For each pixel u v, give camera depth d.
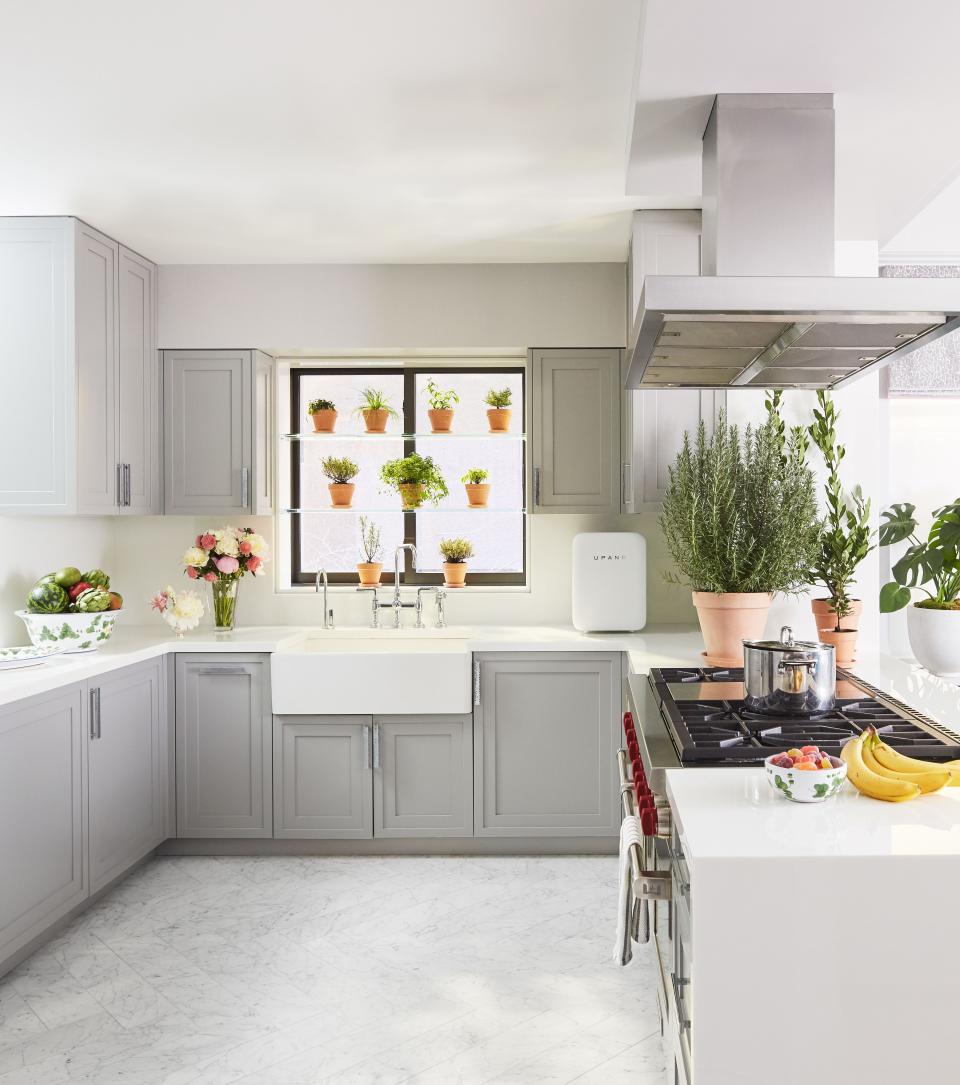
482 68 2.24
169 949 2.80
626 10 1.98
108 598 3.30
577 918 3.00
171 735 3.62
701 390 3.54
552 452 3.88
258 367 3.96
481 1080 2.12
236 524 4.21
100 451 3.44
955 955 1.31
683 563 3.05
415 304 3.92
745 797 1.60
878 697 2.31
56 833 2.81
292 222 3.39
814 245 2.05
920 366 3.78
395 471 4.05
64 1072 2.17
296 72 2.26
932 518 3.78
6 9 1.98
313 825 3.60
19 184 2.99
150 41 2.12
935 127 2.19
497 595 4.16
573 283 3.90
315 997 2.50
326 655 3.56
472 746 3.59
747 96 2.03
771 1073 1.33
